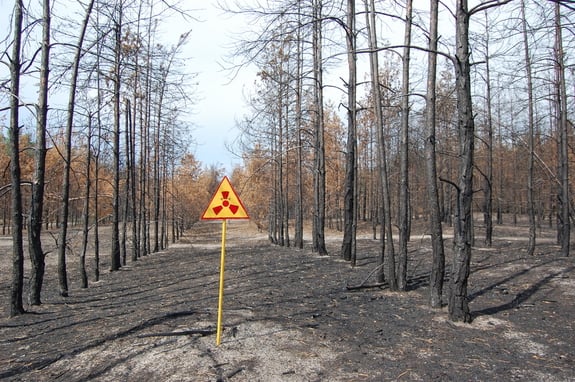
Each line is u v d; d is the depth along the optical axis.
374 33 8.44
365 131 25.00
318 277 10.50
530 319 6.30
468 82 5.85
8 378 4.52
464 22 5.81
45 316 7.59
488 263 12.60
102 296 9.65
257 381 4.16
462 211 6.03
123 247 16.69
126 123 16.23
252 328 5.73
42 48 8.15
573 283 8.93
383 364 4.58
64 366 4.73
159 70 13.70
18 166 7.61
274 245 24.88
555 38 13.14
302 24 6.64
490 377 4.24
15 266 7.64
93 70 9.55
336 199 30.39
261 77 15.57
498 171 33.94
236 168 39.78
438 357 4.78
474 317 6.38
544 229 31.34
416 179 23.56
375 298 7.77
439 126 17.31
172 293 9.30
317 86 16.11
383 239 9.08
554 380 4.16
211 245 29.25
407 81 7.92
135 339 5.40
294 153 22.64
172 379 4.23
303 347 5.06
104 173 23.95
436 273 6.95
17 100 7.47
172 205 30.45
